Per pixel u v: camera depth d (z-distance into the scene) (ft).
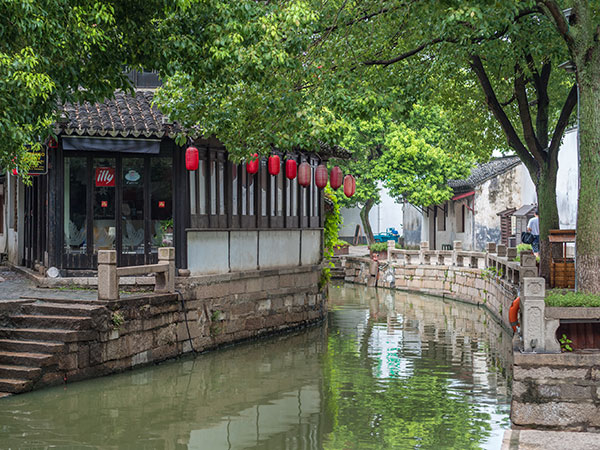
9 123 35.55
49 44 38.19
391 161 125.90
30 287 57.21
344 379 47.57
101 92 42.24
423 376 48.83
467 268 97.66
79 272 57.11
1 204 87.04
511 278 69.51
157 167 56.95
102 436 34.58
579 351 34.68
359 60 48.98
